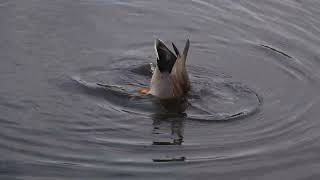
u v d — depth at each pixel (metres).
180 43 18.58
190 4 20.64
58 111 14.60
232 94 16.02
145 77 16.62
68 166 12.59
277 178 12.62
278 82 16.81
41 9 19.36
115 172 12.49
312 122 14.89
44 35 18.05
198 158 13.17
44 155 12.93
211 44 18.67
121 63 17.14
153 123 14.47
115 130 14.09
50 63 16.69
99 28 18.81
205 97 15.77
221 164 12.99
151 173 12.53
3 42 17.42
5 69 16.17
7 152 12.93
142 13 19.91
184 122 14.61
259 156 13.38
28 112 14.47
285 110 15.38
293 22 19.84
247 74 17.17
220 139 13.96
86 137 13.73
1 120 14.05
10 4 19.47
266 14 20.31
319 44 18.77
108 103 15.12
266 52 18.33
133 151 13.30
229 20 19.91
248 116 14.99
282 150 13.65
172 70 15.55
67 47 17.59
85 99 15.21
